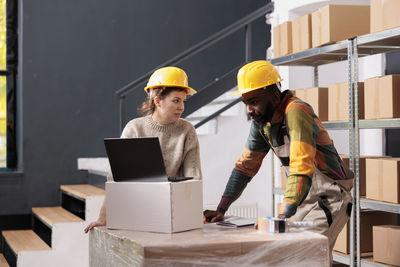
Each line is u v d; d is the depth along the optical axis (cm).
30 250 410
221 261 157
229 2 650
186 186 180
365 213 334
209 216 216
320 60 390
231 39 653
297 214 226
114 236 174
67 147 555
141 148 176
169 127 229
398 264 299
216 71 645
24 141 536
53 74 554
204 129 519
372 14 313
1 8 561
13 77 567
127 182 184
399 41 316
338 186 218
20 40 551
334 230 218
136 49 598
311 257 164
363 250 333
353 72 335
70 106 560
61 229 417
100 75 577
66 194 528
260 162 237
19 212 530
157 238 164
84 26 572
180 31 623
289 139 213
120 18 591
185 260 155
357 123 323
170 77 211
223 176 486
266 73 206
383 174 312
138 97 597
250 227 187
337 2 431
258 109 210
